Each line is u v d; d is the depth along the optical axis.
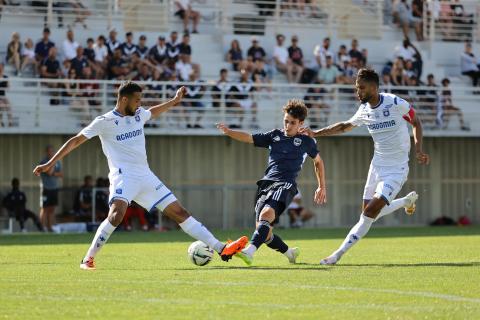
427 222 83.69
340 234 62.91
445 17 86.69
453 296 24.69
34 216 70.88
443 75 85.06
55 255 41.47
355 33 85.75
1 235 63.97
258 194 33.22
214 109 72.62
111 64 73.12
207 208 77.88
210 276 29.39
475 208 84.94
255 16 83.75
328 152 81.00
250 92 73.12
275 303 23.38
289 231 68.44
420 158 34.97
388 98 34.78
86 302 23.55
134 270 32.03
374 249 45.22
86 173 75.69
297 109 32.75
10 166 74.12
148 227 72.00
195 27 81.88
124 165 32.25
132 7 81.25
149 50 75.00
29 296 24.66
